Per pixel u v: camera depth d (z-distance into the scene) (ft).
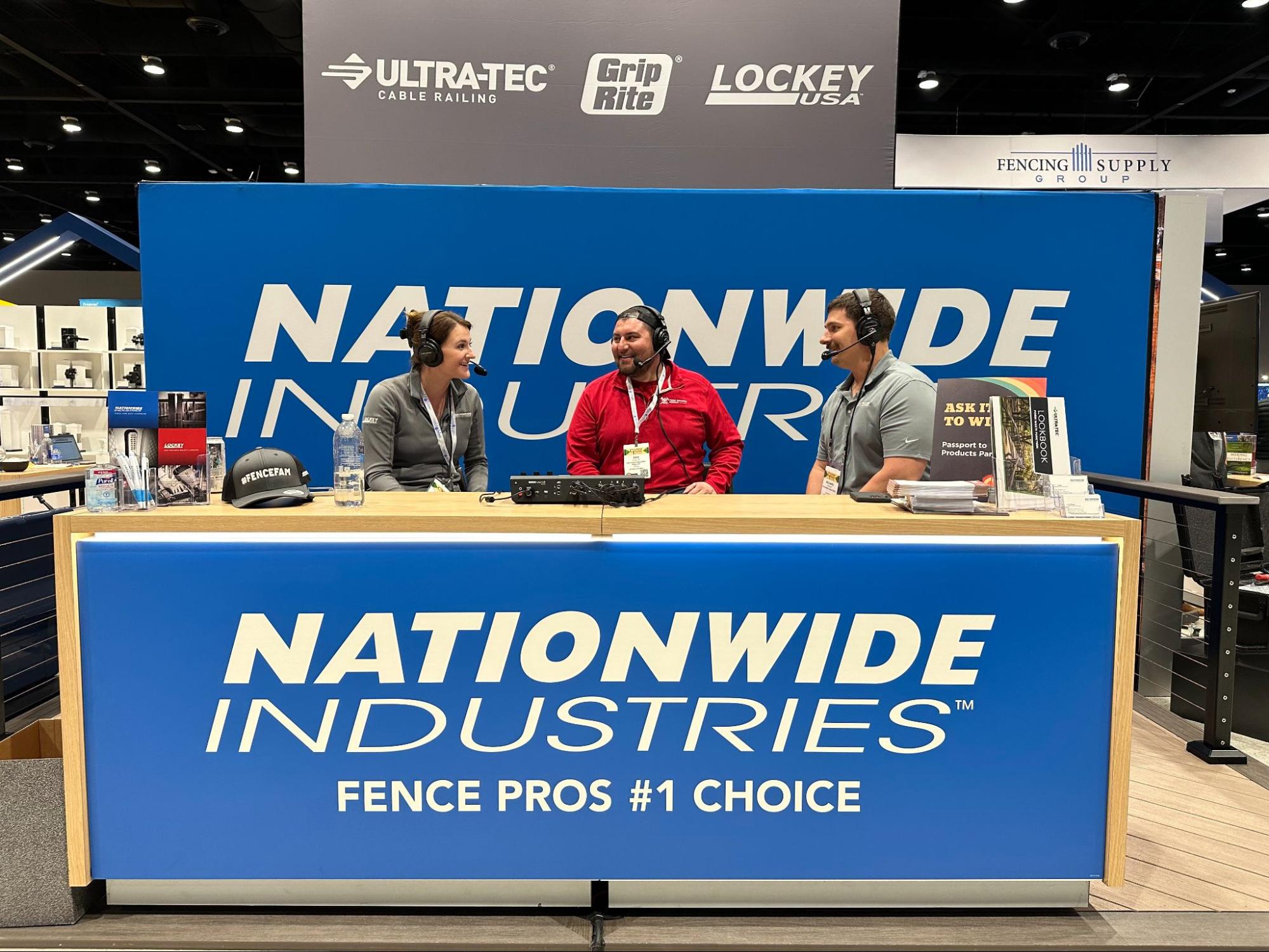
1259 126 30.99
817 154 12.05
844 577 5.45
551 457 11.41
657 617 5.47
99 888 5.71
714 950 5.26
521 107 11.87
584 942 5.32
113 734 5.43
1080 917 5.61
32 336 32.71
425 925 5.51
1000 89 28.48
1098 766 5.57
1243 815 7.01
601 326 11.19
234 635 5.41
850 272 11.09
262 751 5.49
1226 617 8.02
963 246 11.03
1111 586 5.49
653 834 5.59
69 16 21.98
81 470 13.91
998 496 5.82
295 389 11.12
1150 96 28.25
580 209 11.00
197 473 5.90
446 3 11.63
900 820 5.59
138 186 10.72
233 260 10.89
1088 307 11.12
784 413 11.34
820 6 11.81
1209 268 50.11
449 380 8.63
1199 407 11.50
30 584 10.14
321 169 11.82
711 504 6.12
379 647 5.44
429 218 10.94
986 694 5.53
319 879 5.58
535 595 5.44
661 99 11.93
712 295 11.14
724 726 5.53
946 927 5.50
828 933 5.44
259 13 19.93
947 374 11.23
